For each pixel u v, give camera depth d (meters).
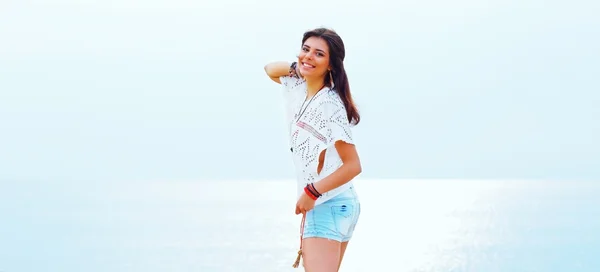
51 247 12.63
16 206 28.62
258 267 9.70
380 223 19.95
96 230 16.48
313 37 3.83
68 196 42.59
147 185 84.69
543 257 11.52
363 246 13.37
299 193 3.93
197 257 10.94
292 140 3.95
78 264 10.22
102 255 11.31
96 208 27.08
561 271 9.92
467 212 25.67
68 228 17.06
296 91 4.01
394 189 62.44
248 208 27.28
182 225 18.09
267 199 38.00
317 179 3.84
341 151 3.79
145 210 25.66
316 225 3.83
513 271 9.87
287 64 4.06
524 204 32.25
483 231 17.11
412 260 10.98
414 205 31.47
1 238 14.40
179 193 50.66
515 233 16.44
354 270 9.79
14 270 9.59
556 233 16.47
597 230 17.25
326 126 3.79
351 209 3.88
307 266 3.84
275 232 15.64
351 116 3.91
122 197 41.19
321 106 3.80
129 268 9.76
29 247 12.65
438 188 66.38
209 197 41.66
